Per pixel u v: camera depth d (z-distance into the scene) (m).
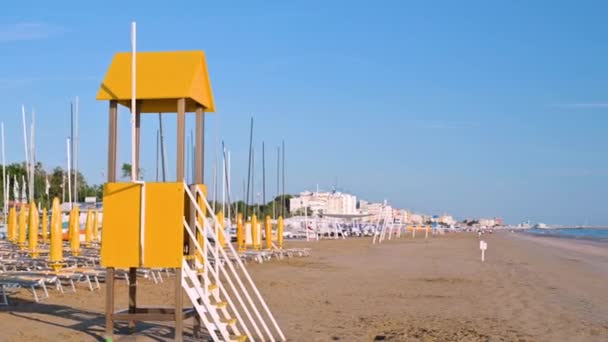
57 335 12.41
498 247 57.75
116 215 11.49
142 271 23.44
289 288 21.31
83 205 45.84
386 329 13.83
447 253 45.00
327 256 39.56
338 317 15.45
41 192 61.22
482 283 23.86
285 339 12.71
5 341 11.75
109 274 11.71
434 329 13.80
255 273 26.69
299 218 80.50
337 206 136.12
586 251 54.28
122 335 12.54
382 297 19.30
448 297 19.50
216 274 12.54
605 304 18.81
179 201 11.39
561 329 14.27
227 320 11.94
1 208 57.62
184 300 16.92
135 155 11.74
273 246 39.25
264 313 15.96
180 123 11.68
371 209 146.88
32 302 16.61
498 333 13.48
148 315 11.74
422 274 27.36
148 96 11.70
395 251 46.78
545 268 32.56
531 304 18.28
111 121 11.86
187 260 12.27
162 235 11.38
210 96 13.06
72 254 24.08
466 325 14.42
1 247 27.70
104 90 11.85
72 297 17.61
